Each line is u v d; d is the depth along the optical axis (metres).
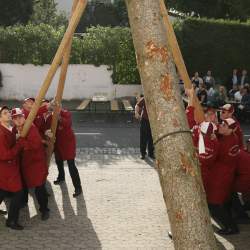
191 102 6.70
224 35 23.44
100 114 19.84
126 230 7.33
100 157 12.35
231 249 6.71
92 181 9.98
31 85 23.72
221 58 23.52
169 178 2.94
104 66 23.81
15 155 7.04
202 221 2.86
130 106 19.45
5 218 7.71
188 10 29.06
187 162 2.94
